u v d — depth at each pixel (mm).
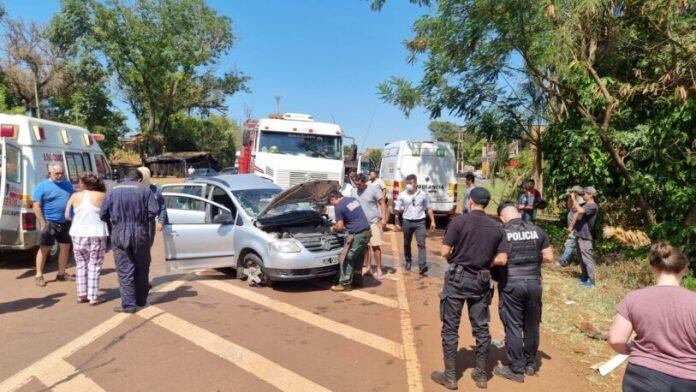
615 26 9148
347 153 14203
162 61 41594
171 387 4031
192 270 7266
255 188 8055
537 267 4418
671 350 2646
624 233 12609
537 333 4477
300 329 5523
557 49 8812
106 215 5887
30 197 7734
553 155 11930
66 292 6750
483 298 4219
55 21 38844
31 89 39062
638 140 10070
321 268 7078
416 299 6914
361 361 4684
